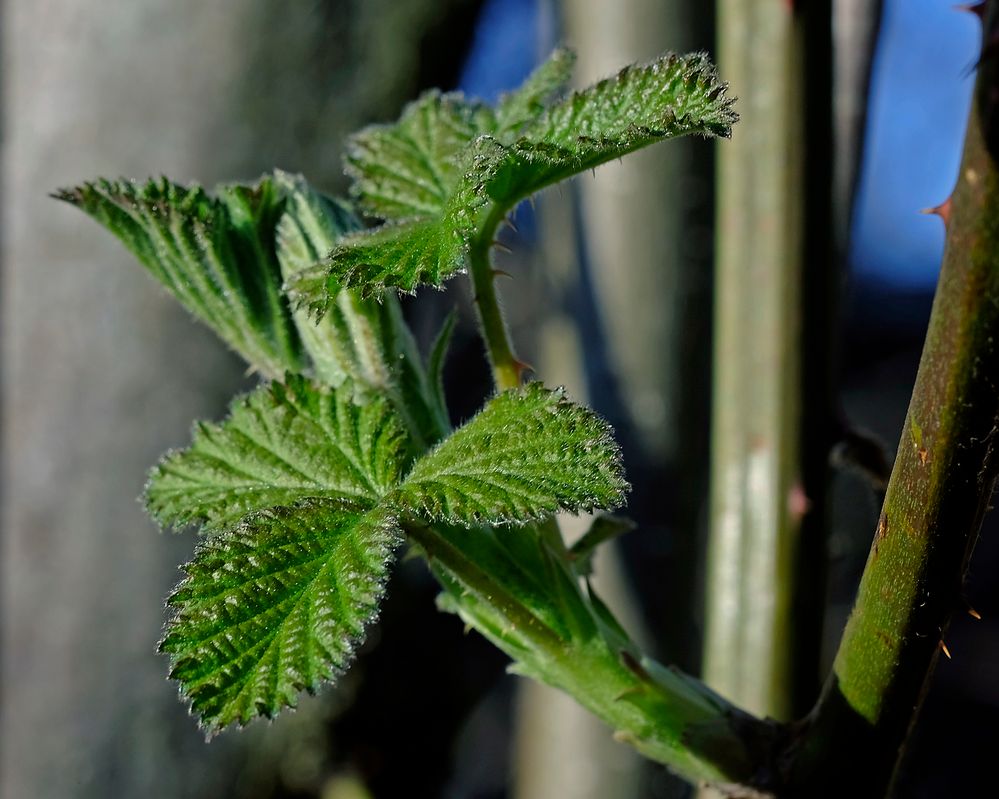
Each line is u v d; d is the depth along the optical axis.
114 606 0.54
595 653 0.32
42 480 0.54
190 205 0.32
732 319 0.37
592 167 0.31
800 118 0.36
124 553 0.54
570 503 0.30
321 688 0.29
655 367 0.51
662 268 0.51
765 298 0.37
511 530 0.32
